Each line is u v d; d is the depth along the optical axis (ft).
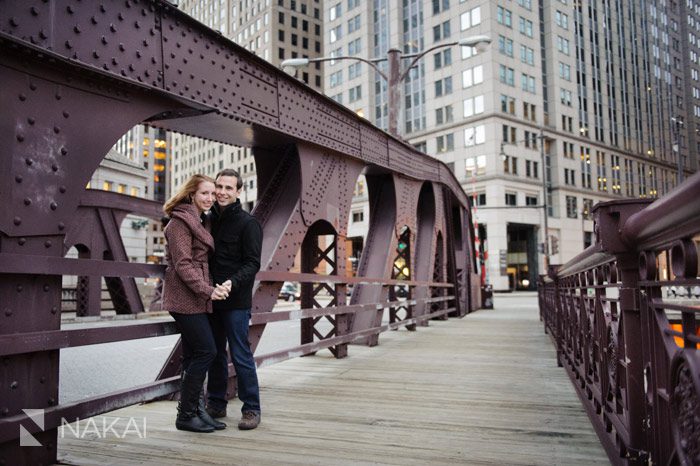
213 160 331.57
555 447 11.94
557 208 190.70
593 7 223.10
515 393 17.95
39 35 10.04
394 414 15.07
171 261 13.03
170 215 13.32
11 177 9.55
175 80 13.52
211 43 15.03
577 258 13.39
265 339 41.42
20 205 9.68
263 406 16.11
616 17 239.09
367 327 29.99
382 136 29.55
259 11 286.87
